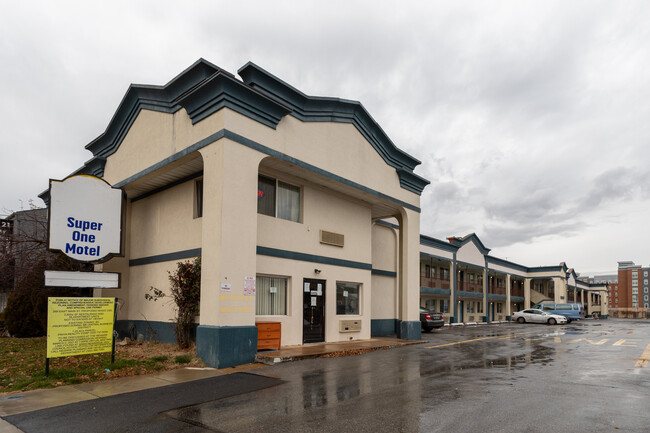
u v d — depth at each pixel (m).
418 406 6.86
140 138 14.48
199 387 8.23
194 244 13.31
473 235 39.22
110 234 11.30
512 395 7.58
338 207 16.42
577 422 5.96
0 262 18.86
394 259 21.83
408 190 19.09
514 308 54.16
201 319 11.02
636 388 8.16
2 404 6.98
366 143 16.72
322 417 6.30
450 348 15.17
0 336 17.67
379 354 13.23
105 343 9.64
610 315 122.56
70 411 6.59
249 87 11.62
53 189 10.51
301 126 13.75
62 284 9.48
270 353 11.79
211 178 11.34
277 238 13.75
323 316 15.28
